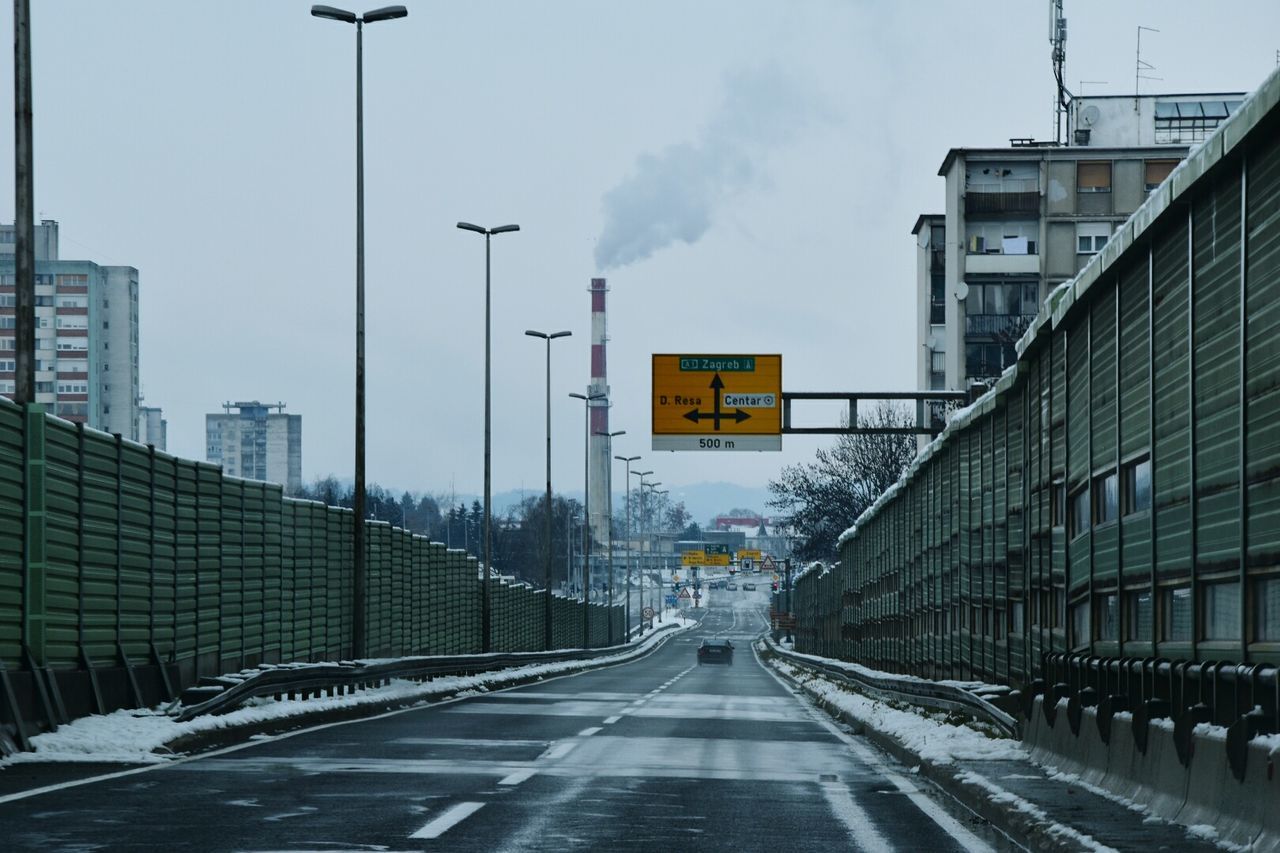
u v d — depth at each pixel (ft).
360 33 152.35
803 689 202.08
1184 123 359.87
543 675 239.71
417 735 89.20
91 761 66.90
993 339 342.44
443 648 240.53
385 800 53.62
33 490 79.05
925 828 49.32
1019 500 108.47
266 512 133.80
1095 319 70.23
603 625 547.90
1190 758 44.73
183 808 50.34
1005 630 113.91
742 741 90.12
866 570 262.26
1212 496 49.98
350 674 125.59
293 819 47.80
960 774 60.80
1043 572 90.33
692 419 160.76
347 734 89.71
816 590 411.54
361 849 41.55
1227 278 48.39
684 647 628.69
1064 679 70.03
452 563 251.39
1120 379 64.49
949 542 152.66
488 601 236.22
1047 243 343.67
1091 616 70.38
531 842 43.70
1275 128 43.47
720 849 43.39
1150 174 342.85
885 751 86.53
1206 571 50.57
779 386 160.56
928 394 154.10
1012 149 345.31
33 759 66.44
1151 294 58.29
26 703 72.28
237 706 95.25
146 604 98.53
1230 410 48.01
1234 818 40.11
